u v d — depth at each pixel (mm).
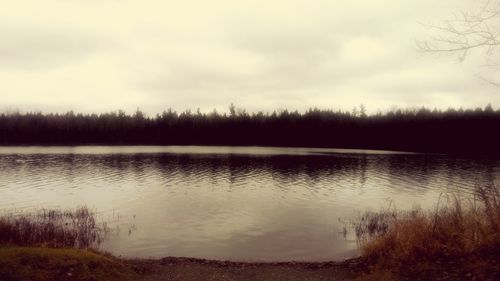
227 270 13516
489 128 120438
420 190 40562
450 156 87125
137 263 13945
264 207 31828
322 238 21609
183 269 13492
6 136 145375
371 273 11734
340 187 43688
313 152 103750
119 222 25828
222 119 164125
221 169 62156
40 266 10547
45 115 163750
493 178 48781
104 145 134750
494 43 7352
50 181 47281
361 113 154125
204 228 24156
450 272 9773
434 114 138375
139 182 47250
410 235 12305
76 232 21391
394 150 113250
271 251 19016
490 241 10227
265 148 124375
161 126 161000
